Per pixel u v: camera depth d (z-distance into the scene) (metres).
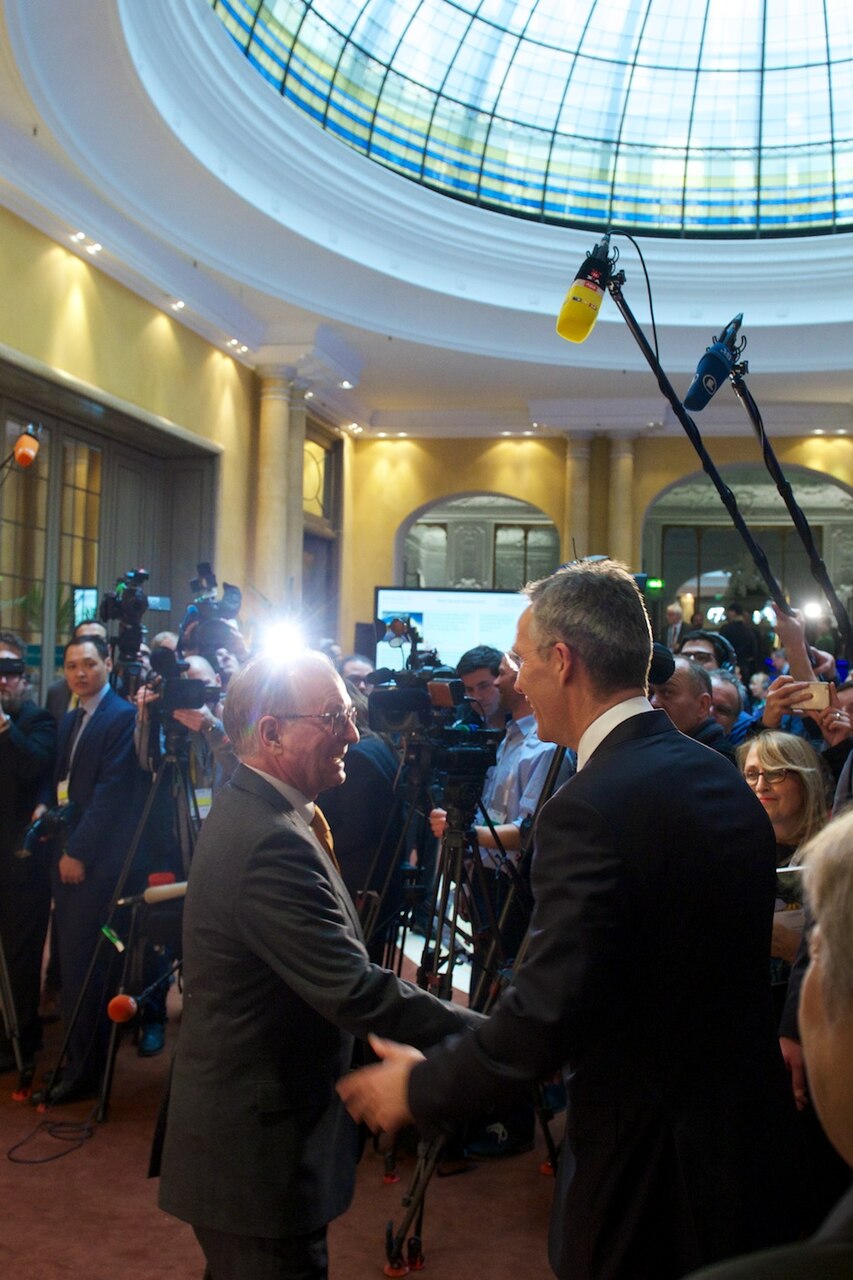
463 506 22.56
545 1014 1.57
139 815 4.69
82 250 9.05
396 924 4.19
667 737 1.83
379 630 8.56
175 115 8.69
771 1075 1.74
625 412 15.05
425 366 13.77
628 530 15.33
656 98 13.33
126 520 11.19
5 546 9.02
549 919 1.64
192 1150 2.07
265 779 2.27
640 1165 1.65
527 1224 3.40
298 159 10.62
